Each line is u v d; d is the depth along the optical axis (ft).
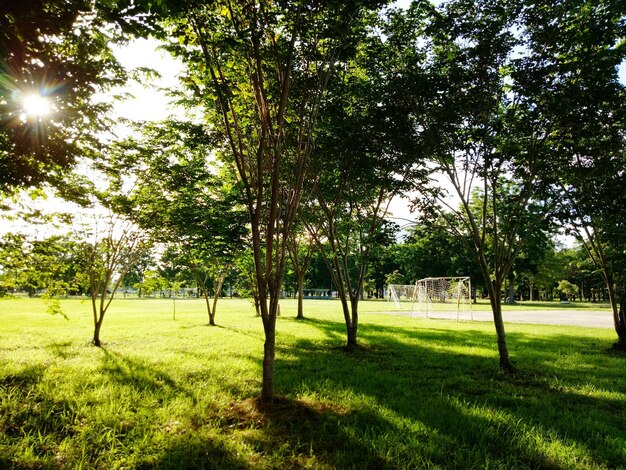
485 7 25.46
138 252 41.70
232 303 160.25
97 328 39.47
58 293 31.27
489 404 21.17
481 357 35.53
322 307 135.13
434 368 30.83
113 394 20.95
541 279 178.70
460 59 26.50
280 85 19.77
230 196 39.22
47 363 28.76
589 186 31.96
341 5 19.11
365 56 29.78
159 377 25.11
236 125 20.30
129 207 35.40
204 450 14.71
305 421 17.51
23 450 14.43
